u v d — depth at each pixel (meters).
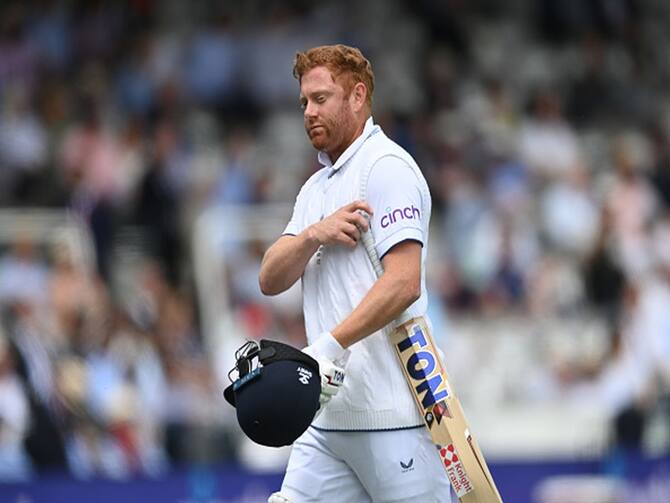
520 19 58.34
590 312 42.84
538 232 46.41
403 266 16.16
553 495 33.88
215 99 48.91
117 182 42.03
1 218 37.75
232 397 16.59
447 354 40.75
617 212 47.28
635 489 34.56
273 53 50.00
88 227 39.47
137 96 46.94
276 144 47.75
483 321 42.31
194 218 41.84
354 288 16.58
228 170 44.03
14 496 30.14
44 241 37.34
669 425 40.12
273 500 17.19
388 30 54.22
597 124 54.53
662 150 52.56
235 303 38.94
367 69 16.88
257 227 40.72
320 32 51.81
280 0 51.97
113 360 34.22
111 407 33.41
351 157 16.80
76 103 45.91
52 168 43.16
